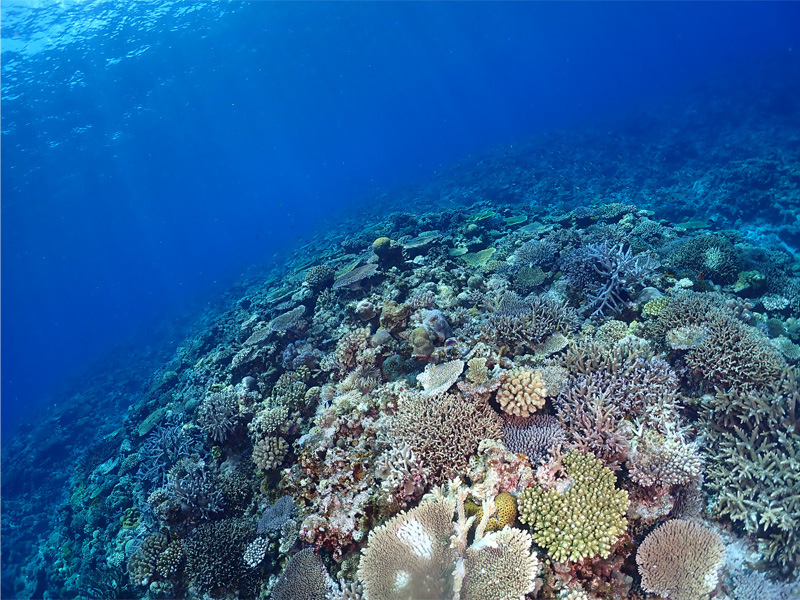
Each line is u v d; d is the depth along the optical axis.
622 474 5.14
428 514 4.61
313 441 7.21
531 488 4.73
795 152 26.97
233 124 82.56
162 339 38.44
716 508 5.00
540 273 10.64
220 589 6.89
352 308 11.27
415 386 7.49
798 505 4.52
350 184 118.44
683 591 4.12
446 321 8.73
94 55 39.00
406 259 13.19
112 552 10.76
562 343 7.30
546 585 4.23
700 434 5.67
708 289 9.42
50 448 22.22
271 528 6.87
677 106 54.69
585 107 95.12
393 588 4.09
